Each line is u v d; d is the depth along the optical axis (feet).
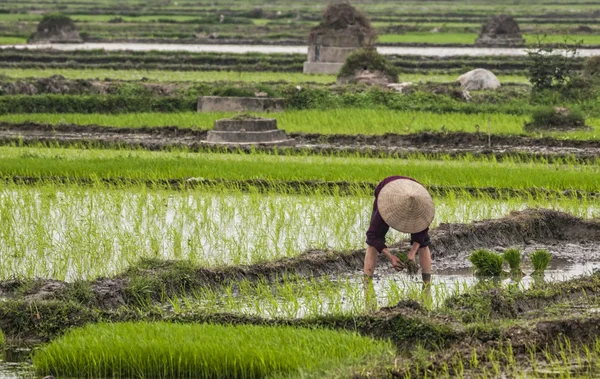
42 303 57.16
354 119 154.92
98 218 84.79
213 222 82.74
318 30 244.63
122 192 96.02
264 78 230.89
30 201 88.48
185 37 354.54
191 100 174.29
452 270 71.31
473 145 132.46
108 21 418.10
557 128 142.41
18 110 169.58
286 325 54.60
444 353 48.98
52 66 258.78
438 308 56.70
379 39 337.31
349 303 60.80
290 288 62.03
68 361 49.11
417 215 59.06
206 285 65.62
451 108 166.30
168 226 82.17
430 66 248.73
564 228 83.15
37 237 74.84
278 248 75.15
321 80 224.74
